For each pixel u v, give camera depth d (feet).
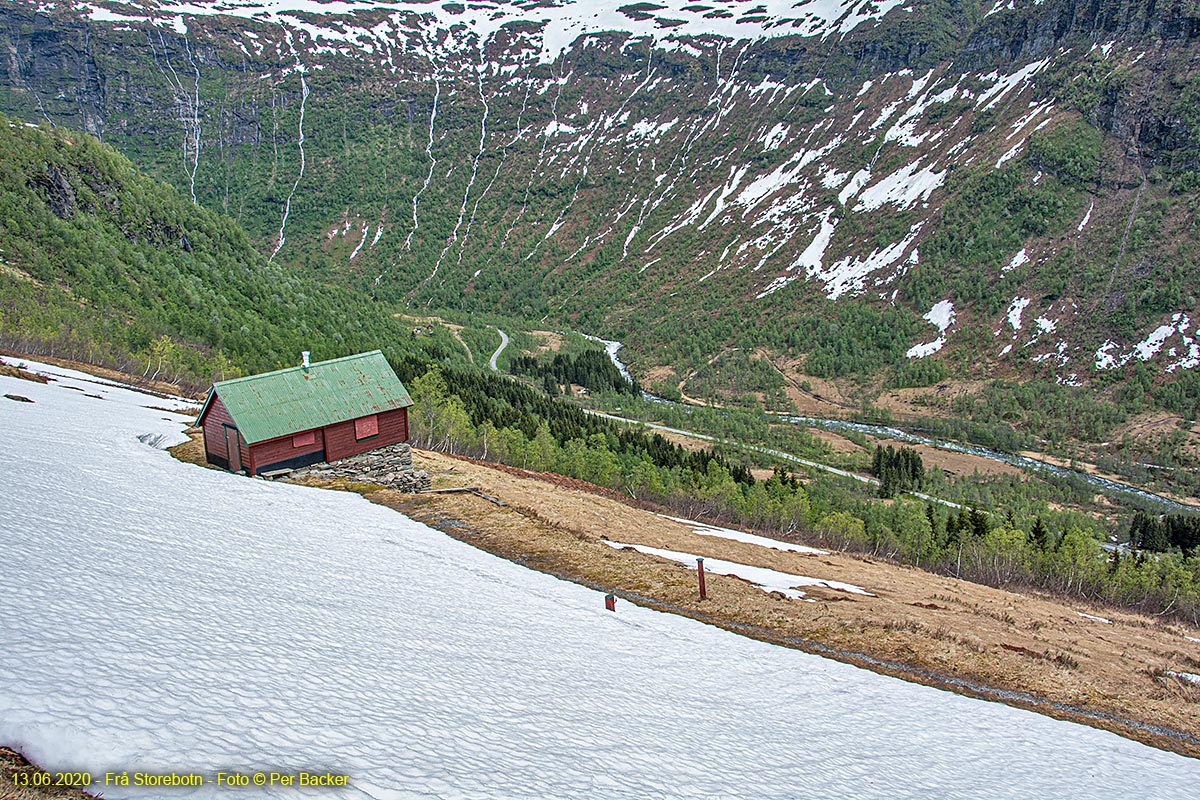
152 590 58.65
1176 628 193.16
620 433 431.84
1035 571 263.08
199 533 85.05
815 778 57.98
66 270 387.55
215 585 65.57
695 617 108.37
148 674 42.88
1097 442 554.46
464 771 42.34
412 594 84.38
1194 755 88.28
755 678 83.87
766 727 68.28
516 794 41.29
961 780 65.57
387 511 136.67
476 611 84.28
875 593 149.89
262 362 395.14
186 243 511.81
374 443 158.40
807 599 128.36
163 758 34.99
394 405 159.22
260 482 138.41
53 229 409.69
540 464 282.77
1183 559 316.40
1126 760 80.28
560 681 66.28
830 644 105.60
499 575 107.14
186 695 41.78
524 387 513.04
